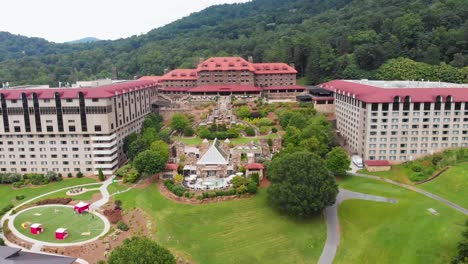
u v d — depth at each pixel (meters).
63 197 135.00
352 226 107.31
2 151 158.62
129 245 78.06
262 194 124.50
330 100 199.12
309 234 103.94
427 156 148.50
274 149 156.50
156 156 136.62
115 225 113.44
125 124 175.62
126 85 186.00
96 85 185.62
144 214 117.56
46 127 155.50
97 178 154.00
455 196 119.38
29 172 159.75
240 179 125.94
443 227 100.19
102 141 155.50
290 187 108.62
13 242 104.44
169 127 189.12
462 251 79.81
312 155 117.69
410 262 89.19
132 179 140.88
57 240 104.44
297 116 172.50
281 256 96.19
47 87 179.00
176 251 98.44
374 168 145.00
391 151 149.12
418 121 146.12
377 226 105.75
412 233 99.56
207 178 138.38
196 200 121.00
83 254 97.62
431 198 119.81
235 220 111.75
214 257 96.19
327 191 107.50
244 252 97.94
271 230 106.19
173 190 125.94
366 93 155.12
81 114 153.62
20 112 155.00
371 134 147.62
